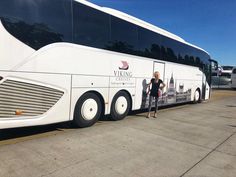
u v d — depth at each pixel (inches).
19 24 212.4
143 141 248.2
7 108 209.3
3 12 202.7
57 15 242.2
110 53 305.9
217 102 669.3
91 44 279.3
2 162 178.1
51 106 242.1
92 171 171.9
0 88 203.2
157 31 404.5
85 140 239.5
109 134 265.6
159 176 170.6
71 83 258.4
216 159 209.5
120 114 335.9
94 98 291.3
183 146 240.2
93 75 283.3
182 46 494.9
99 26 289.3
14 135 248.7
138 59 357.7
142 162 193.3
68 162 184.5
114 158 198.1
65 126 291.6
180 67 490.6
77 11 262.4
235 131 315.0
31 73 221.8
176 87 483.5
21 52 213.6
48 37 234.2
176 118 385.7
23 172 164.1
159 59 411.2
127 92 345.1
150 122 340.8
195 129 315.0
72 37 256.7
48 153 199.9
